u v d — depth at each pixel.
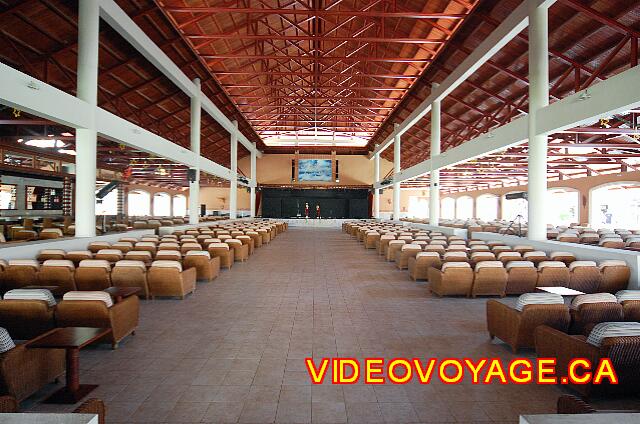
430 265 9.47
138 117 20.25
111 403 3.70
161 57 13.90
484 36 14.11
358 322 6.29
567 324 4.75
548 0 9.72
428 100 19.41
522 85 17.02
